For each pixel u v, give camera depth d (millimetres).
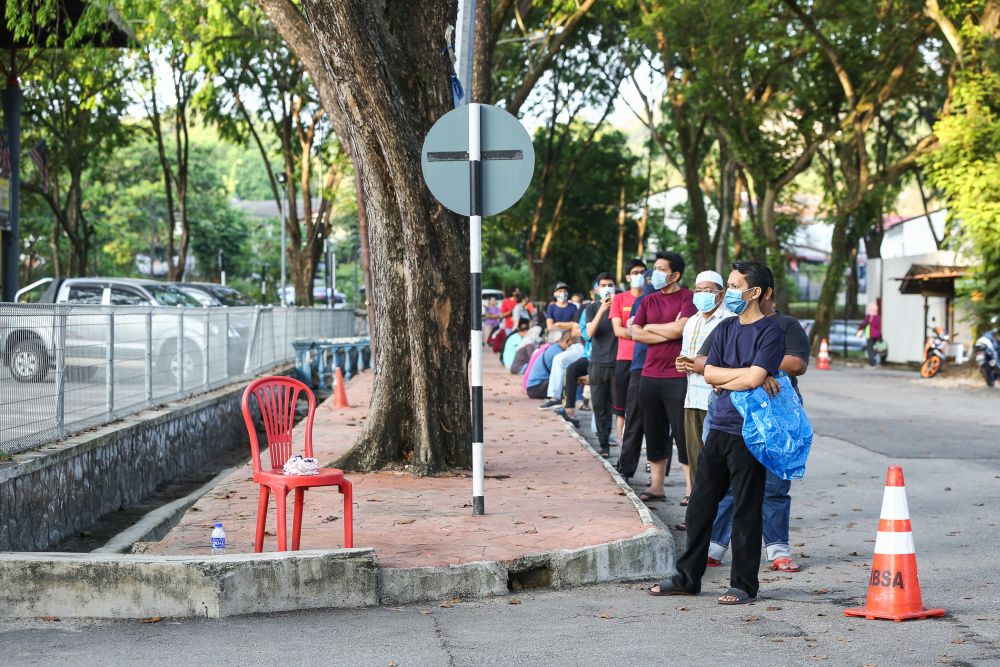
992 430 16406
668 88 42750
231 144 44344
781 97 39906
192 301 22047
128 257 69812
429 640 5707
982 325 27609
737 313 6570
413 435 10711
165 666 5184
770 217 41188
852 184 40094
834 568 7680
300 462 6922
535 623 6117
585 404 19094
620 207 64250
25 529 8531
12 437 9086
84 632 5840
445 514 8578
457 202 8594
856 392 23781
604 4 45219
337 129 12961
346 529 7062
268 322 23266
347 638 5746
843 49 37594
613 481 10289
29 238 62812
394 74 10453
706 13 35406
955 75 28453
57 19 22516
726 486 6793
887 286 37719
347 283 93188
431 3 10633
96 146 46719
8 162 23297
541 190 55125
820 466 12805
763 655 5387
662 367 9930
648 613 6367
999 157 26219
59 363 10211
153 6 28906
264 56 40531
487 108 8570
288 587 6383
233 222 79750
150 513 10719
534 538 7621
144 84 41375
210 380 17172
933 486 11258
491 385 22125
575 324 17438
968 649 5473
